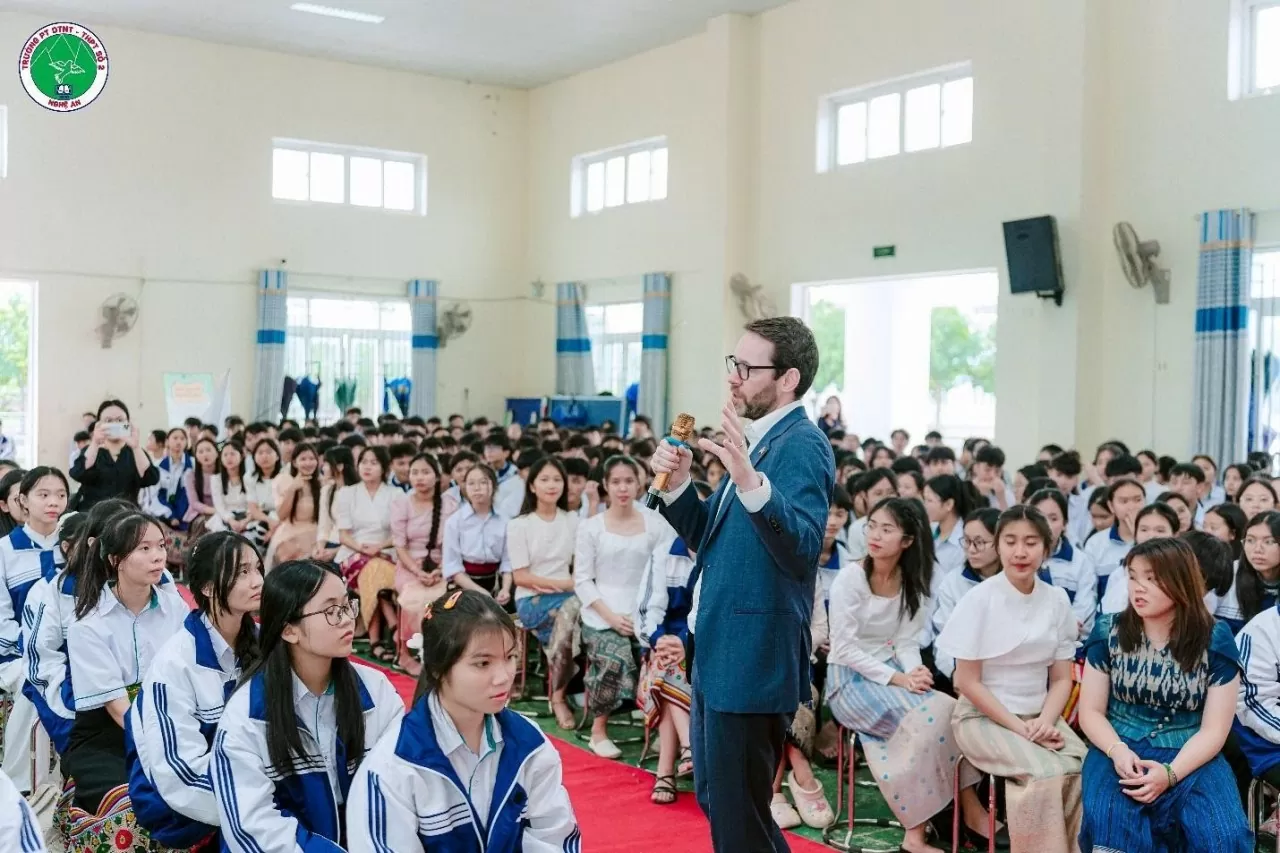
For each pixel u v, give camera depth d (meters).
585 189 13.23
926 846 3.45
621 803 3.87
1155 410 8.27
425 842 2.00
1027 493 5.32
